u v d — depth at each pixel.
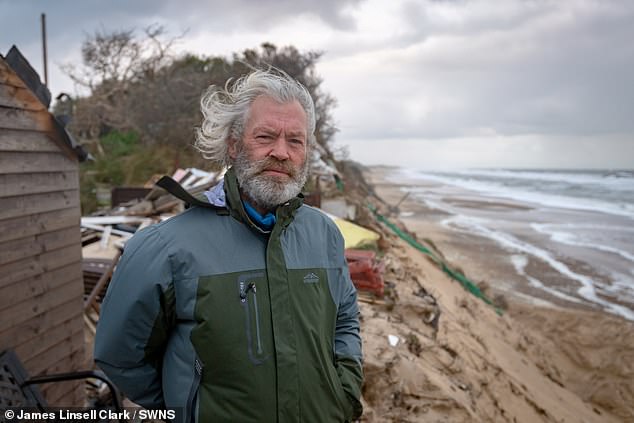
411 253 13.11
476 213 34.56
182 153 19.47
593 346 11.01
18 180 4.05
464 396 5.72
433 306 7.75
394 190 57.88
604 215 33.69
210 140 2.20
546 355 10.48
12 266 4.01
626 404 8.82
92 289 6.56
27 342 4.16
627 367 10.03
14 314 4.04
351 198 15.45
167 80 22.16
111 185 17.22
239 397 1.86
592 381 9.62
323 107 23.72
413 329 6.98
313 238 2.19
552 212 35.53
